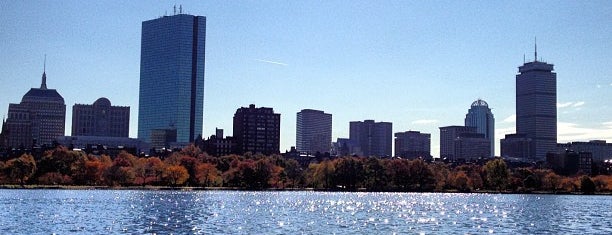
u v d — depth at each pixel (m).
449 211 175.75
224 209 167.50
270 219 138.00
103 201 198.38
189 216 142.88
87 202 191.75
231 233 110.19
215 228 117.56
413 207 193.00
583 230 125.12
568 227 131.00
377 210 175.00
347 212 164.62
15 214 143.00
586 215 167.88
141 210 160.38
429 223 134.00
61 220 130.25
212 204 190.25
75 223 124.31
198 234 108.19
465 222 138.25
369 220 139.62
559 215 167.00
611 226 133.75
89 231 111.00
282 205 191.25
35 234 106.56
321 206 189.88
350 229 119.50
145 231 111.81
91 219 133.00
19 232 109.25
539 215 166.00
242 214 150.88
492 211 180.12
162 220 132.38
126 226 119.38
